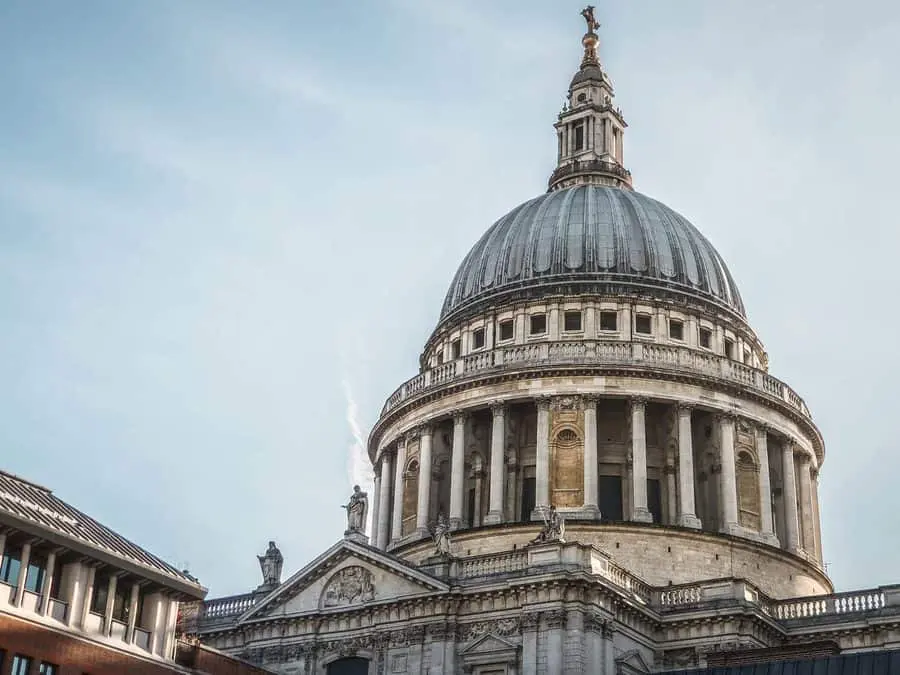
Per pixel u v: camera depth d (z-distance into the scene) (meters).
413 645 84.31
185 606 92.94
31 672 60.94
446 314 118.75
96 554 65.12
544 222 117.12
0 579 60.81
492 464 102.50
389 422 113.81
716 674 68.88
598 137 129.62
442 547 87.56
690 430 102.50
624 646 83.31
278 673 85.56
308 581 90.81
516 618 81.75
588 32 137.12
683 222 120.38
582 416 102.31
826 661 66.06
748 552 98.81
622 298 109.62
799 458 110.38
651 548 95.88
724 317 113.06
